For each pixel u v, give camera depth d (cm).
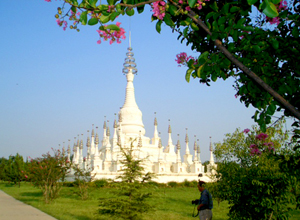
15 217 2420
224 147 2606
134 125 7612
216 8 806
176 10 796
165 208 3070
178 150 7169
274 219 1798
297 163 1123
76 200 3831
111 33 838
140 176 2044
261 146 1559
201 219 1584
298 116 761
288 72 894
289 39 852
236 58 841
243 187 1850
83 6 766
